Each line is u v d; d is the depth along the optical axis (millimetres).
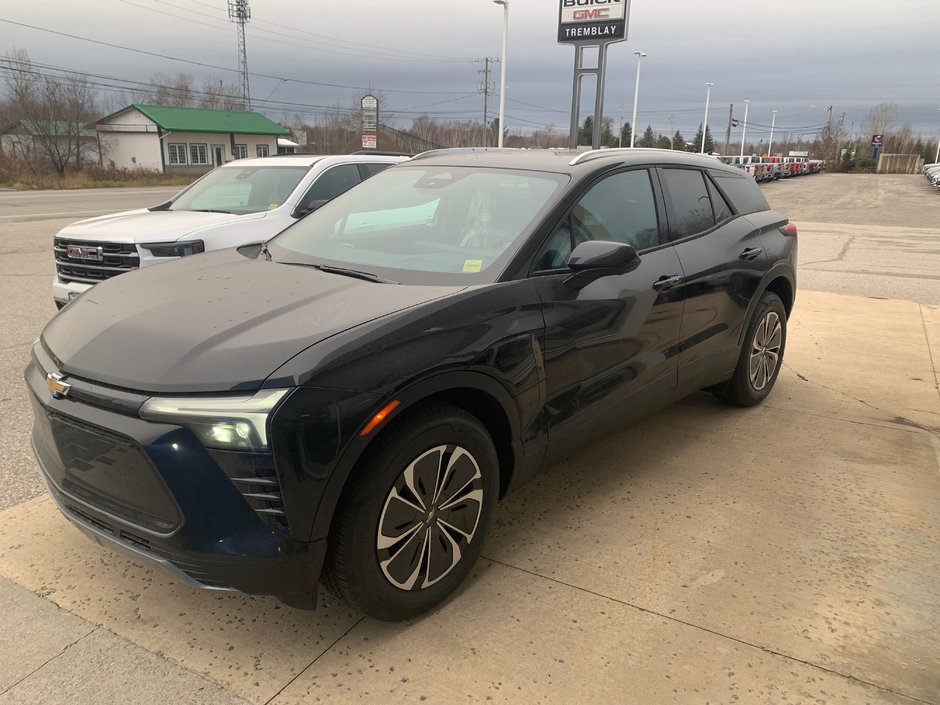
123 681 2307
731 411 4840
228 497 2145
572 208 3232
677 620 2641
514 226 3125
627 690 2297
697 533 3252
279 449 2104
